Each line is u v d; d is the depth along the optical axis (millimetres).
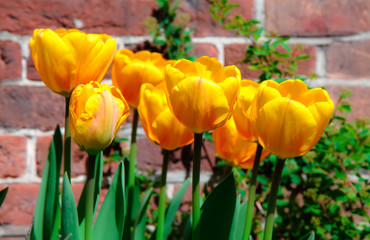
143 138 1191
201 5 1190
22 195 1180
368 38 1201
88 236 807
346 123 1184
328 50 1200
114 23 1182
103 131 740
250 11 1192
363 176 1205
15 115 1170
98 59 815
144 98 860
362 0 1200
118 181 850
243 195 1139
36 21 1168
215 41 1192
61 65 801
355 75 1201
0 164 1169
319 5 1197
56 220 866
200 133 804
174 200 980
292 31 1197
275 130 712
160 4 1172
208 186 1198
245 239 845
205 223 854
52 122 1178
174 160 1201
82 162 1186
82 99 736
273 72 1144
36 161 1178
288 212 1204
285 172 1159
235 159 899
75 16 1175
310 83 1187
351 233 1144
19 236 1181
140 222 941
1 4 1160
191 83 727
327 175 1169
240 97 808
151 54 939
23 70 1170
